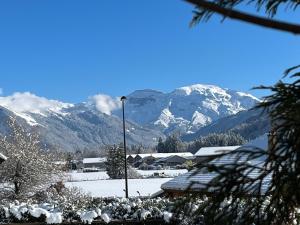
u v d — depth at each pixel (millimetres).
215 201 3742
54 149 40094
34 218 17062
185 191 3799
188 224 9492
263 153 3635
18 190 35969
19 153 36031
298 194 3758
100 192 49688
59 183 35656
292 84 3799
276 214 3945
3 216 17062
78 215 16797
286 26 2826
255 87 3859
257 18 2834
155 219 15812
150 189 51844
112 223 16328
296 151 3625
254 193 3834
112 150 90750
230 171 3594
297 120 3641
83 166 154875
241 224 3844
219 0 3805
